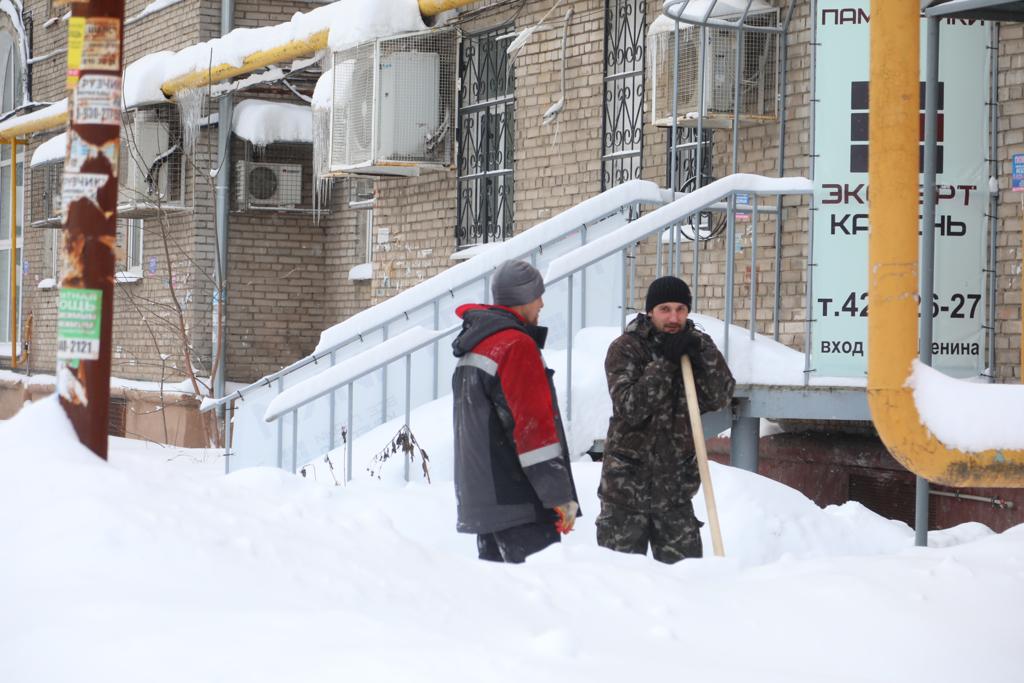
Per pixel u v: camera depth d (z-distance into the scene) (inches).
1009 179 323.3
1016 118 322.0
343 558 147.3
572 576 164.1
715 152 417.7
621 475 238.8
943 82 314.7
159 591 127.6
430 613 137.7
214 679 108.4
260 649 114.7
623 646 140.1
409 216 579.2
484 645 126.8
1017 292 320.2
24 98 903.1
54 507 139.7
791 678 130.7
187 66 647.8
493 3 523.5
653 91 425.7
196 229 685.9
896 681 144.9
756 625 157.5
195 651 113.3
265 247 704.4
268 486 277.6
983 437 185.8
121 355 756.6
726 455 392.5
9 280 1001.5
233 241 699.4
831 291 318.3
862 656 150.3
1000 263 323.9
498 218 531.8
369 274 668.1
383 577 144.4
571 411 341.7
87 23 161.3
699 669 130.1
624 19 462.3
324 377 352.2
